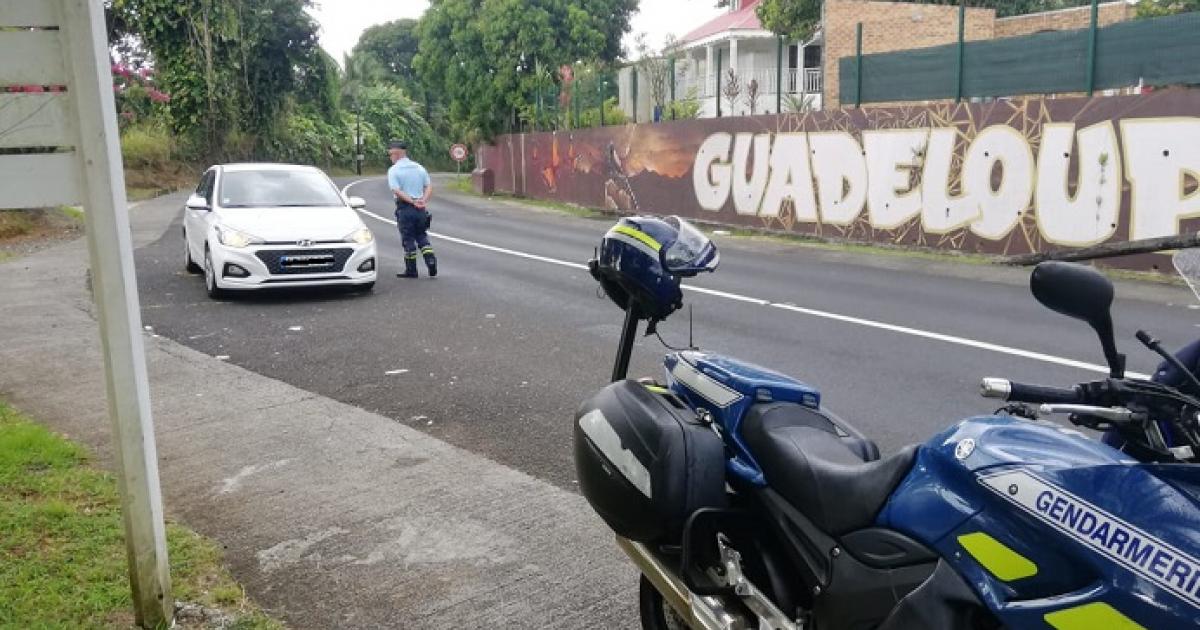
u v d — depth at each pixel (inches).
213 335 379.2
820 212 770.8
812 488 108.0
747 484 118.9
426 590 161.2
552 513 192.4
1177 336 351.6
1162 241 100.3
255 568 168.9
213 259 453.7
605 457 124.0
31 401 270.7
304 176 525.7
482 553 174.7
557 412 265.6
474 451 231.8
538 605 156.5
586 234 817.5
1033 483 86.6
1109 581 81.1
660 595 139.9
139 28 1545.3
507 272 559.8
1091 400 94.2
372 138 2400.3
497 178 1513.3
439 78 1608.0
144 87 1577.3
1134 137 539.2
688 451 117.8
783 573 115.3
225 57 1619.1
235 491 204.8
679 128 953.5
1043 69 604.1
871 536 101.1
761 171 836.6
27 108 132.0
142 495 141.5
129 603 149.8
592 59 1478.8
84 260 603.8
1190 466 81.0
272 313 427.8
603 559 172.4
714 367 130.1
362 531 184.1
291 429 248.7
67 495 192.4
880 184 708.7
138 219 928.9
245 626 146.6
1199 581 76.2
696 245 134.8
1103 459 85.4
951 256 637.3
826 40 982.4
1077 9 1005.8
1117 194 550.9
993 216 625.6
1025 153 599.8
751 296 465.7
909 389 284.2
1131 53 555.8
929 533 95.2
